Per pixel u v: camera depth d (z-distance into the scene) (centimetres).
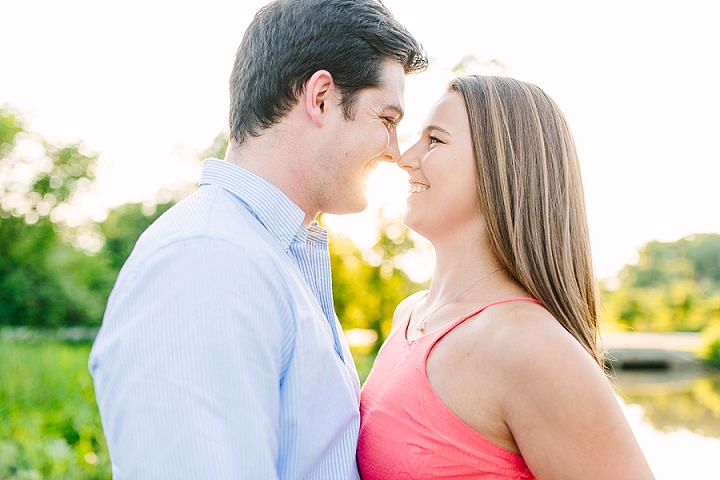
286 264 136
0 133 2605
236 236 124
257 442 110
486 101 154
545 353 124
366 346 1381
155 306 112
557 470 122
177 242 118
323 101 143
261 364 117
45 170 2756
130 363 109
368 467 149
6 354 1379
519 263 147
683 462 806
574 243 154
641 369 2045
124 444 106
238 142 148
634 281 4116
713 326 2356
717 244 4188
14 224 2662
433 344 144
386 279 1296
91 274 2902
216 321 112
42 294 2647
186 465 103
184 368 108
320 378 132
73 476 467
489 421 131
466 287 153
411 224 160
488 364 131
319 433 131
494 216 150
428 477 138
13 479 459
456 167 153
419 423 140
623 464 120
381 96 147
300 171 145
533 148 151
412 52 152
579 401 120
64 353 1460
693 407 1246
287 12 144
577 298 149
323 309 152
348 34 143
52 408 816
